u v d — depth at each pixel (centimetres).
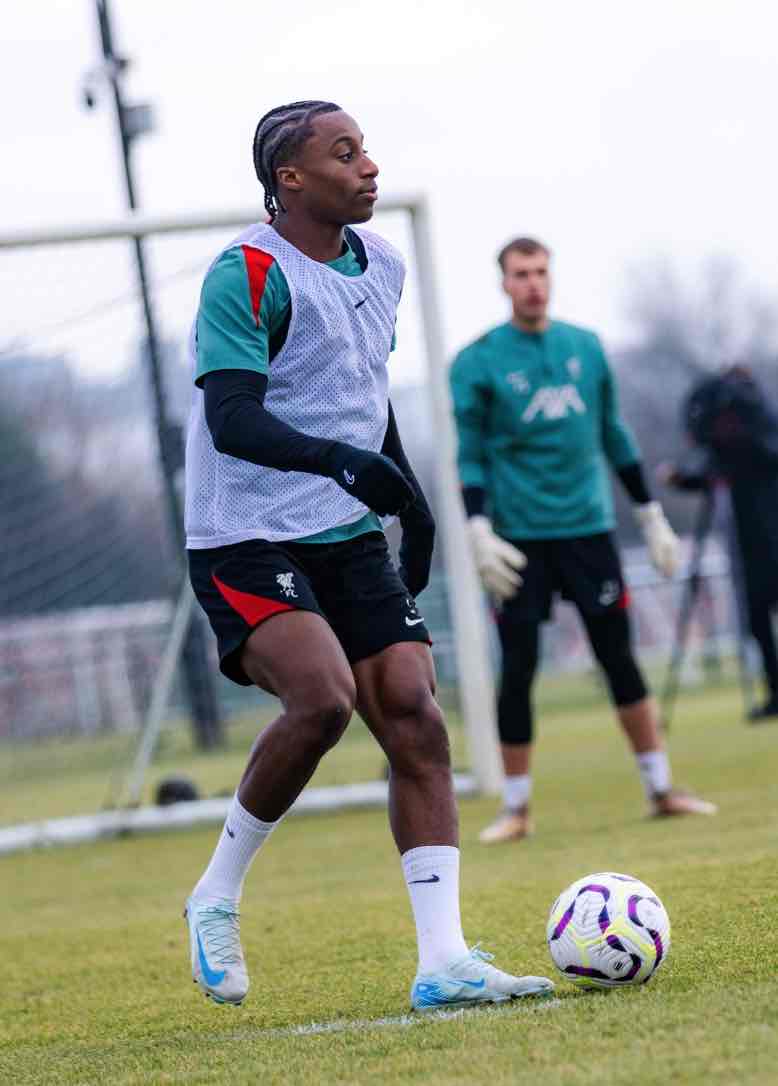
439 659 4247
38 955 1975
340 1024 1320
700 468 4322
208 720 5162
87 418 4775
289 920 2005
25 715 6312
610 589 2570
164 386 3928
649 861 2116
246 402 1260
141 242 3659
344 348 1352
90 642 6300
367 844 2817
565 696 6912
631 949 1271
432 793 1340
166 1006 1545
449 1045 1145
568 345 2564
